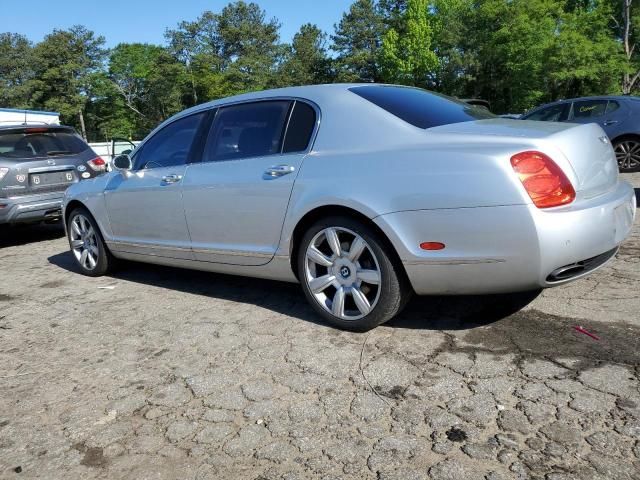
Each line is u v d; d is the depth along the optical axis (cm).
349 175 329
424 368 296
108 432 261
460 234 294
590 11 3806
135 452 244
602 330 321
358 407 265
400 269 323
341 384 287
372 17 7006
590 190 303
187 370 319
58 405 290
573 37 3497
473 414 251
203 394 290
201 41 8119
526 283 291
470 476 211
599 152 320
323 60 7550
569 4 4194
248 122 403
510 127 320
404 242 309
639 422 235
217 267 425
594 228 290
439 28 5312
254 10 8412
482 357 302
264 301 428
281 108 387
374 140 334
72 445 253
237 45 8281
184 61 8131
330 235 343
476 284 302
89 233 544
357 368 303
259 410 270
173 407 279
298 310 401
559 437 230
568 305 360
